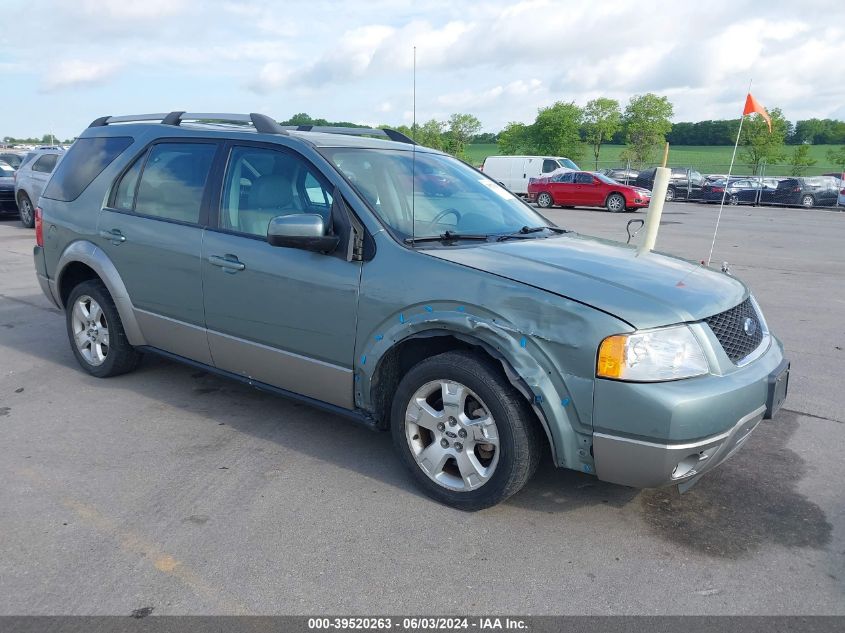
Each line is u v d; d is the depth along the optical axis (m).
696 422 2.90
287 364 3.99
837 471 3.99
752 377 3.14
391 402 3.75
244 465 3.92
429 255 3.46
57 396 4.95
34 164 15.03
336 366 3.75
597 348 2.96
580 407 3.02
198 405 4.82
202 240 4.30
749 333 3.43
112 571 2.91
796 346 6.57
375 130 5.24
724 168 49.50
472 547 3.14
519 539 3.22
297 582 2.86
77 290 5.25
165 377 5.38
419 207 3.97
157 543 3.12
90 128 5.49
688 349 3.01
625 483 3.07
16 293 8.44
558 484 3.77
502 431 3.22
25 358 5.83
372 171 4.03
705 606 2.76
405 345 3.68
